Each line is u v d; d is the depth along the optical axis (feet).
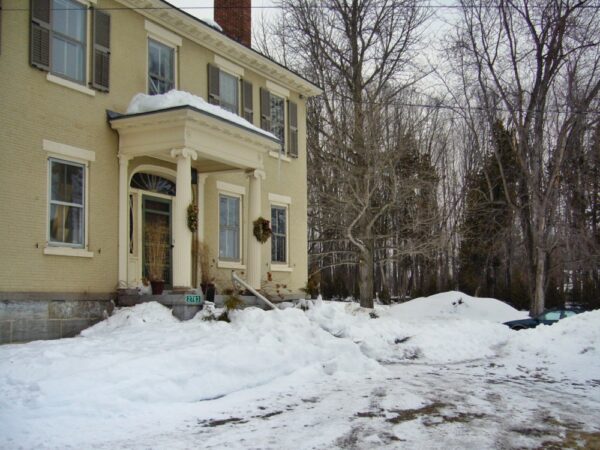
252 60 65.67
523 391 32.27
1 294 39.58
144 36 52.54
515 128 95.40
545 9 82.33
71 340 37.29
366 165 79.30
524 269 121.80
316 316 49.49
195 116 46.96
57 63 44.83
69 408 23.97
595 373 39.40
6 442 20.42
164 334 38.22
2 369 28.17
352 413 25.76
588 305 115.55
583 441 22.17
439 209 118.11
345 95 104.73
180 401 27.73
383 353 44.42
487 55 87.71
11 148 40.88
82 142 45.91
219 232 60.80
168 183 56.29
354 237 83.82
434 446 20.89
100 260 46.57
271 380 33.01
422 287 131.03
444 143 128.57
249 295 56.54
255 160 56.70
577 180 109.09
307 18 109.40
